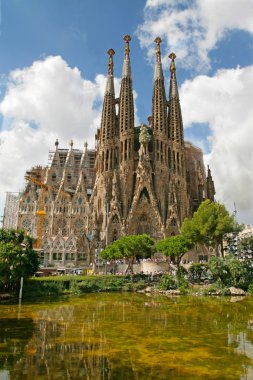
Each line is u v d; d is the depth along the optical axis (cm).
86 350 2152
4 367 1803
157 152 14250
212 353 2080
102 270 9175
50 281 5947
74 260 11200
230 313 3669
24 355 2038
